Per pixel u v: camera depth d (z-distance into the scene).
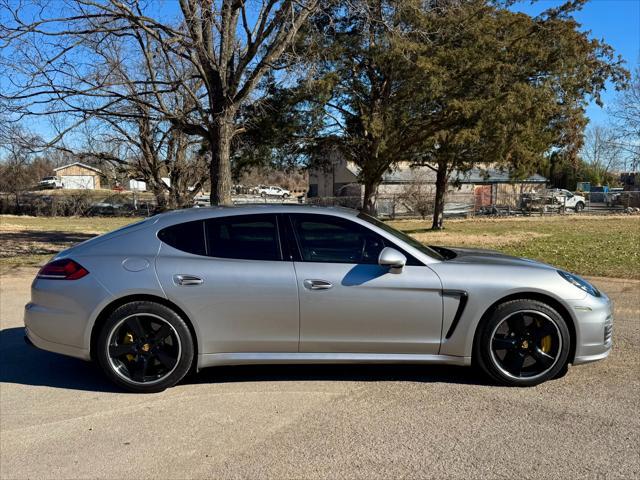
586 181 60.31
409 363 4.15
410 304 4.06
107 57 11.75
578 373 4.43
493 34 15.01
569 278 4.23
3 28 8.78
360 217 4.35
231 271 4.05
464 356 4.14
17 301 7.46
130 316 4.02
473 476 2.88
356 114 16.33
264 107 14.71
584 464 2.99
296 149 17.48
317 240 4.20
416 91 14.44
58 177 43.50
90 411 3.78
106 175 17.91
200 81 13.98
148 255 4.12
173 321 4.02
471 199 40.16
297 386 4.21
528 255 12.26
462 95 14.77
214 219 4.27
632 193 38.00
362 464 3.02
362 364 4.38
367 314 4.06
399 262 3.98
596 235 17.97
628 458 3.05
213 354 4.10
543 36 15.50
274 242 4.18
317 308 4.04
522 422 3.53
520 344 4.14
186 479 2.88
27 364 4.80
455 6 14.39
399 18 13.48
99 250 4.19
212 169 10.59
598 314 4.14
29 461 3.09
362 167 17.97
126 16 8.98
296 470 2.96
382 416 3.64
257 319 4.05
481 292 4.07
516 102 14.50
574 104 18.80
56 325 4.08
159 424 3.56
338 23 14.30
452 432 3.39
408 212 34.47
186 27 9.62
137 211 34.94
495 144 15.72
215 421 3.59
